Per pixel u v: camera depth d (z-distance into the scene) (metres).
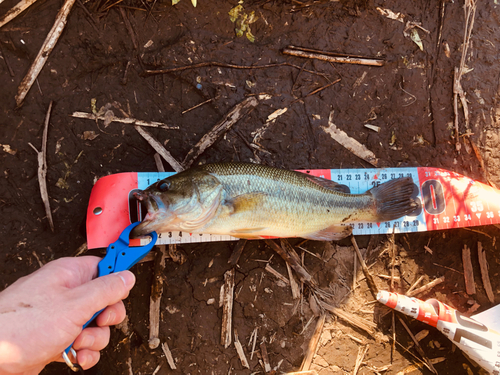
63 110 0.35
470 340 0.36
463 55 0.40
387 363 0.37
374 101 0.39
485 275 0.39
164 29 0.37
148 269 0.36
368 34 0.39
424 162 0.39
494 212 0.38
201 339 0.36
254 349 0.36
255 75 0.38
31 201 0.35
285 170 0.33
